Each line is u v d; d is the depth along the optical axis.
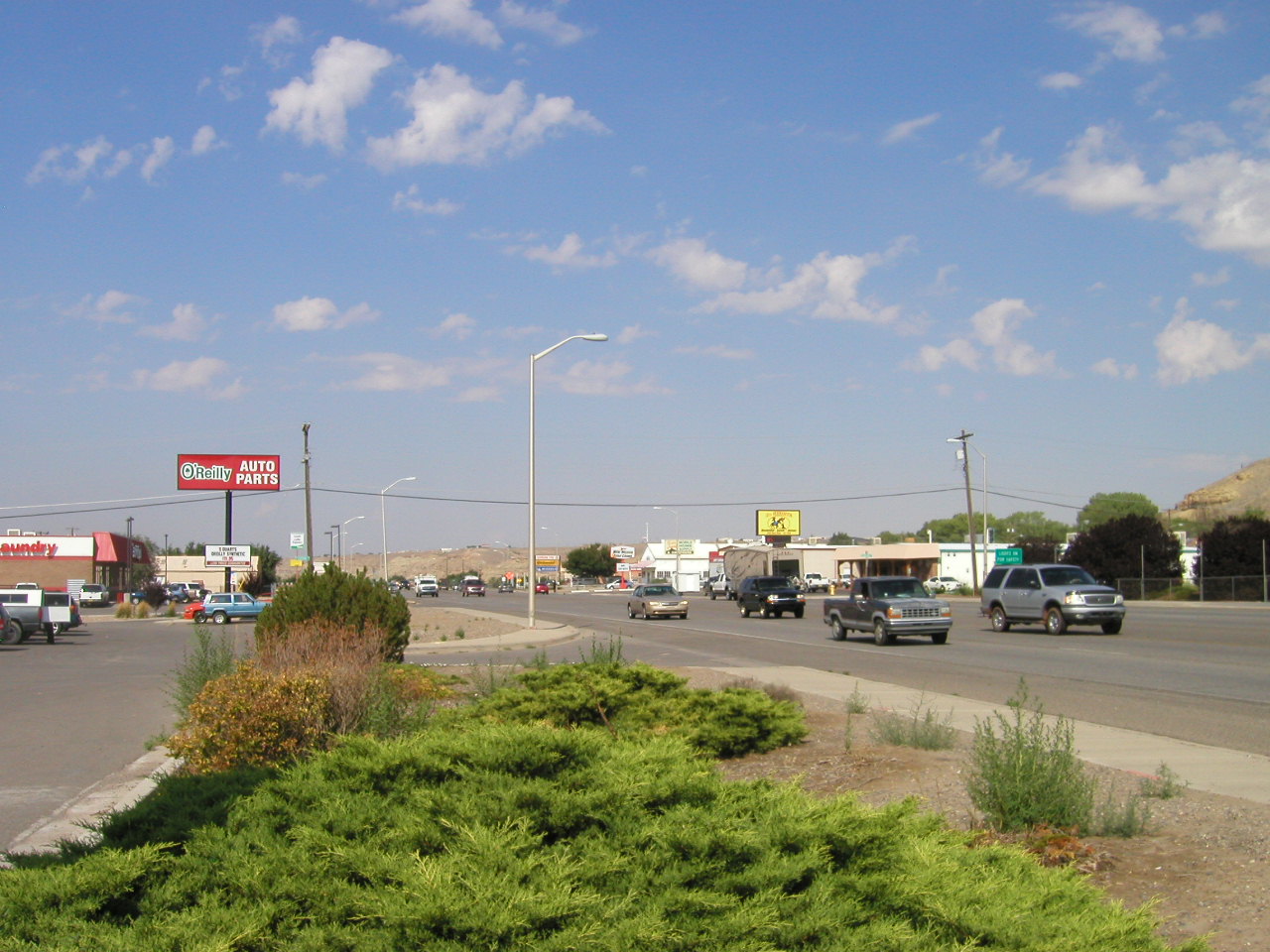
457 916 4.02
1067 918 4.55
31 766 11.93
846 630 34.91
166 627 54.41
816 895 4.47
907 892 4.53
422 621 49.66
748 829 4.78
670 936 4.05
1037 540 86.00
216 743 9.73
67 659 30.67
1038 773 8.11
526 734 5.67
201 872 5.02
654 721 11.74
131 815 5.97
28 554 88.19
